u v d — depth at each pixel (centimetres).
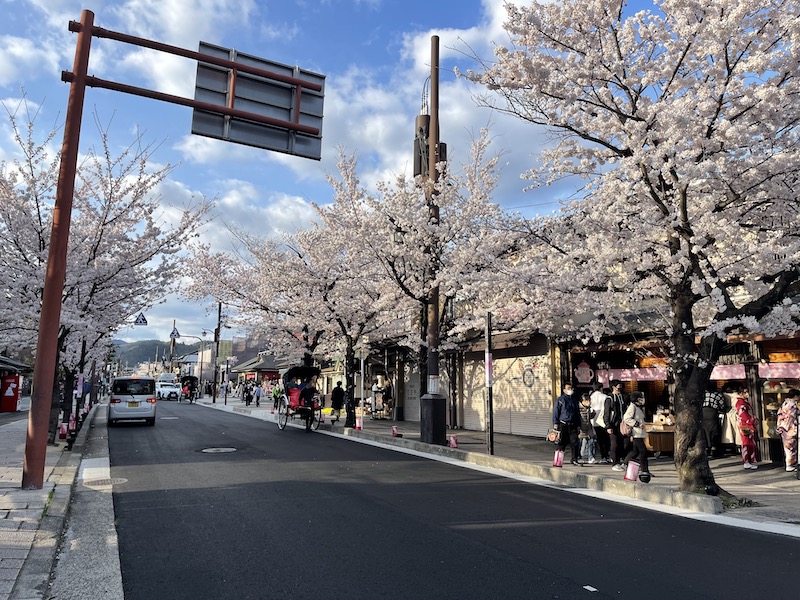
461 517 713
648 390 1457
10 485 818
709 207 852
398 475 1031
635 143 814
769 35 799
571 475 990
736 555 569
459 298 1600
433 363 1493
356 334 2088
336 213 1903
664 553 574
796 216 871
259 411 3033
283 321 2478
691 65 877
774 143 859
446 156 1691
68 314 1320
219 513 718
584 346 1493
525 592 461
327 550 568
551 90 918
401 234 1588
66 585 477
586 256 1009
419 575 498
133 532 634
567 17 893
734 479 1024
